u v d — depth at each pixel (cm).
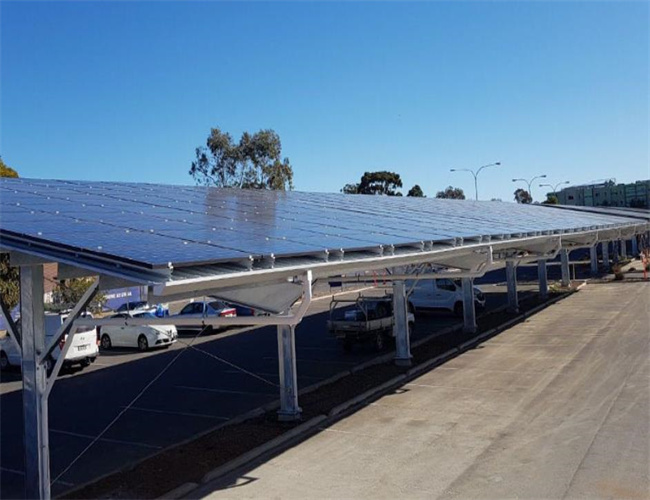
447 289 3038
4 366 2106
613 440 955
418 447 996
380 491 812
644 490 755
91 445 1114
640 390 1262
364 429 1126
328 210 1400
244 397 1451
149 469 941
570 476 816
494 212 2395
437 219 1566
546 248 2312
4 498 866
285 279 806
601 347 1802
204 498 821
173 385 1644
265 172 6869
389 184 10288
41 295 732
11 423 1323
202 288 613
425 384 1483
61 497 841
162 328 2458
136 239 663
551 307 2953
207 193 1435
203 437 1109
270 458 987
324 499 796
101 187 1188
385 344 2198
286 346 1202
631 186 12794
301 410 1234
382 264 988
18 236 614
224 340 2538
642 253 5291
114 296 3841
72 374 1944
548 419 1102
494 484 809
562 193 13575
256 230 879
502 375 1521
